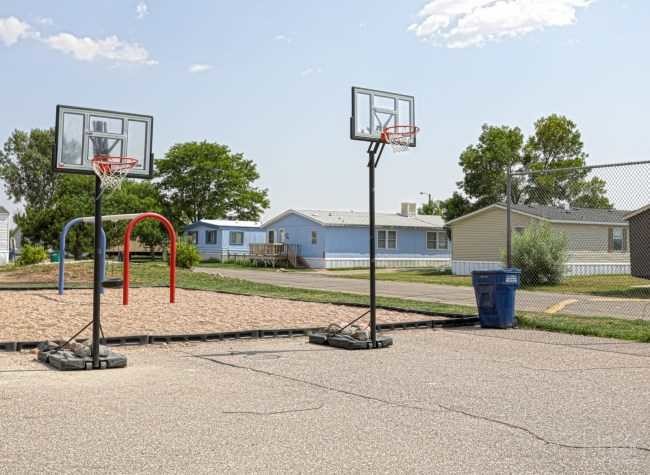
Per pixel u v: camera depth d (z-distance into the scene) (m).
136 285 22.91
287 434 5.13
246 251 54.78
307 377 7.55
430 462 4.46
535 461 4.49
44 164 80.94
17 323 11.94
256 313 14.18
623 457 4.59
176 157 68.06
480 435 5.14
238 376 7.60
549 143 58.47
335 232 44.53
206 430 5.22
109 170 9.20
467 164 52.16
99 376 7.55
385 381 7.33
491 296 12.65
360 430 5.27
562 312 15.27
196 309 14.91
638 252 28.20
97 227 8.18
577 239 35.22
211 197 68.38
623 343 10.62
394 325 12.26
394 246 47.19
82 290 20.75
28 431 5.14
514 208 34.84
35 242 47.03
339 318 13.45
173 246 16.75
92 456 4.52
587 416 5.76
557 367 8.32
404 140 10.54
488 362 8.69
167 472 4.21
